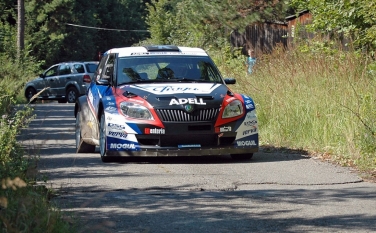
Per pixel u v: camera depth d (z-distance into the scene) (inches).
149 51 735.1
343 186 520.4
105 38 5231.3
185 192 494.0
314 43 1008.9
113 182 530.0
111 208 438.0
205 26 2133.4
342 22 959.6
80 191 491.5
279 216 418.9
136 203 454.3
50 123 1151.0
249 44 2039.9
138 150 637.3
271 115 832.3
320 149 714.8
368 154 639.8
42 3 3599.9
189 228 389.7
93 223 393.4
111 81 701.9
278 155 699.4
